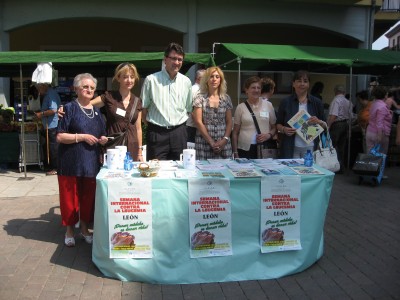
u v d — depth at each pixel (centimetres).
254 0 1101
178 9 1072
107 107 461
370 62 818
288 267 384
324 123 488
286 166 418
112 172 383
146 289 355
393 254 438
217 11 1091
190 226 363
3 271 384
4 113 864
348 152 858
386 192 707
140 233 361
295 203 381
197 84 600
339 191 713
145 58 764
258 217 376
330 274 388
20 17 1023
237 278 373
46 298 337
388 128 777
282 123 508
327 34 1302
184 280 365
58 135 420
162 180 357
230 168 403
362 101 909
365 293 353
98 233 371
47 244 452
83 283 363
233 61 861
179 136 462
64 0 1030
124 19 1059
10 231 493
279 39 1283
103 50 1218
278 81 1245
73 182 434
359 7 1164
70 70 934
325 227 523
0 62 720
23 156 776
